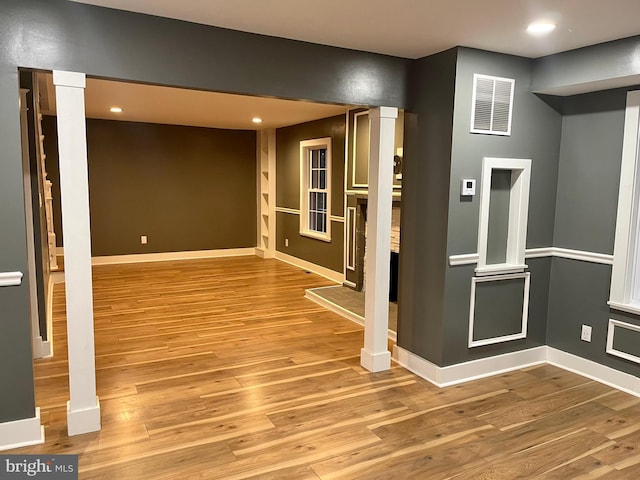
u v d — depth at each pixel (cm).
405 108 352
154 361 378
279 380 346
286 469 239
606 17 254
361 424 285
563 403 316
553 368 378
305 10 251
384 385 341
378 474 236
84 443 259
